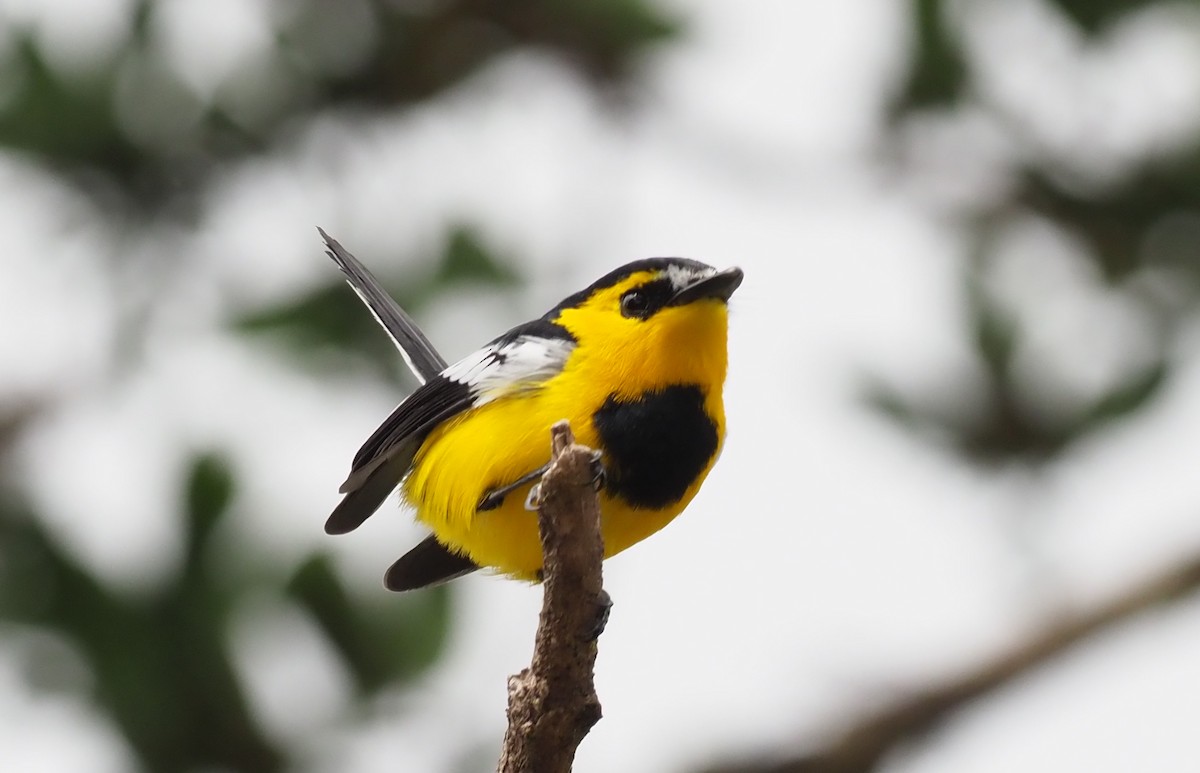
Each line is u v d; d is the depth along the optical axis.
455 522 10.59
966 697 12.05
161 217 12.82
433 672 11.58
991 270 12.24
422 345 11.96
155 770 11.39
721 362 10.53
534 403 10.13
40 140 12.40
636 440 10.14
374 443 10.90
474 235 12.67
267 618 11.62
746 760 11.91
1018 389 11.84
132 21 12.55
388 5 13.02
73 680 11.41
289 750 11.46
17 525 11.51
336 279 12.62
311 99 12.95
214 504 11.55
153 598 11.44
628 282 10.50
